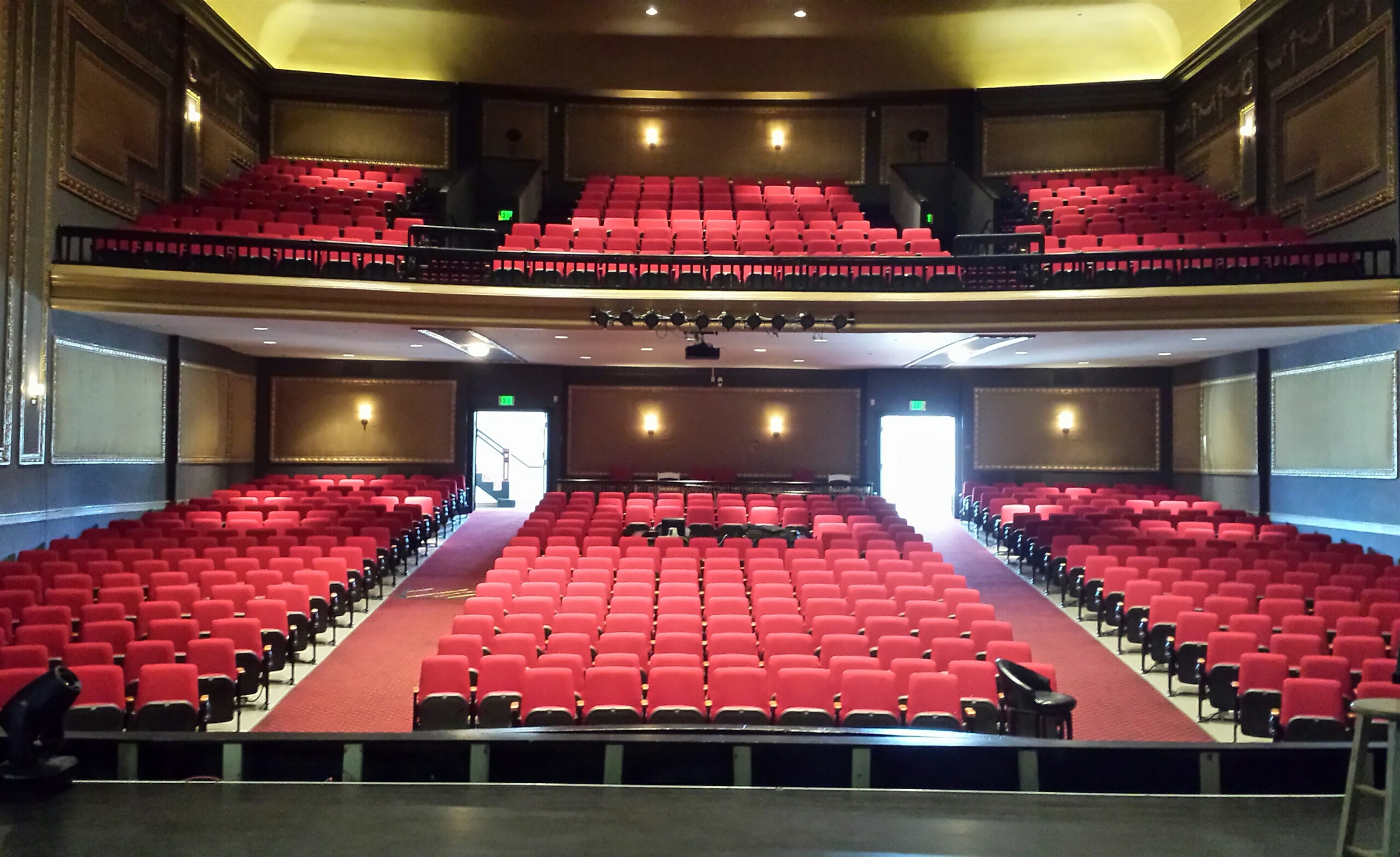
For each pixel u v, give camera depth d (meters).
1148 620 9.66
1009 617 11.91
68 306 12.21
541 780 3.92
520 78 20.19
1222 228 15.46
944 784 3.89
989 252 15.20
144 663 7.38
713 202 18.56
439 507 16.80
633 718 6.65
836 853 3.25
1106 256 13.19
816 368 19.94
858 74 20.27
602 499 15.97
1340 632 8.55
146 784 3.77
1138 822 3.52
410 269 13.26
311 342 16.06
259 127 18.98
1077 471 19.86
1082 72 20.00
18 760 3.67
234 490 15.85
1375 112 13.08
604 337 14.68
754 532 14.10
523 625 8.39
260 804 3.61
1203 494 18.14
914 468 20.73
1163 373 19.70
